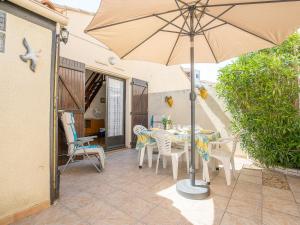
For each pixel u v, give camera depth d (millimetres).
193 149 2645
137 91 6148
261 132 3787
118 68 5438
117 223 1902
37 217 1984
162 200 2412
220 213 2115
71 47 4234
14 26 1894
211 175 3453
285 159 3592
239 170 3771
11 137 1874
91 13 4449
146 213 2098
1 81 1804
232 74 4023
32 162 2049
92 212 2104
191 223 1918
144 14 2002
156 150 5406
